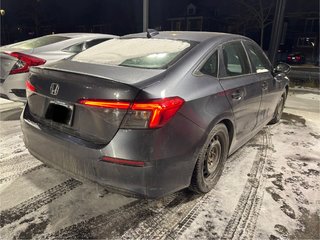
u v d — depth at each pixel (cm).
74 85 205
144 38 294
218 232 215
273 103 402
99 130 197
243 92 285
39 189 261
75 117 209
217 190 270
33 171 293
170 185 210
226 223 225
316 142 408
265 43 3219
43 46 504
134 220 226
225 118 255
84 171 206
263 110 359
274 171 312
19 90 436
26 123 245
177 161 207
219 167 274
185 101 207
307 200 259
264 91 344
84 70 218
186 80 220
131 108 186
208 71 249
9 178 277
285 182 289
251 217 233
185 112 206
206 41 266
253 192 269
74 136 210
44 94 227
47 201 244
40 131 229
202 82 233
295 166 327
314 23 3284
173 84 208
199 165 235
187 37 280
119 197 254
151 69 221
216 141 257
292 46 3350
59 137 215
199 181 242
